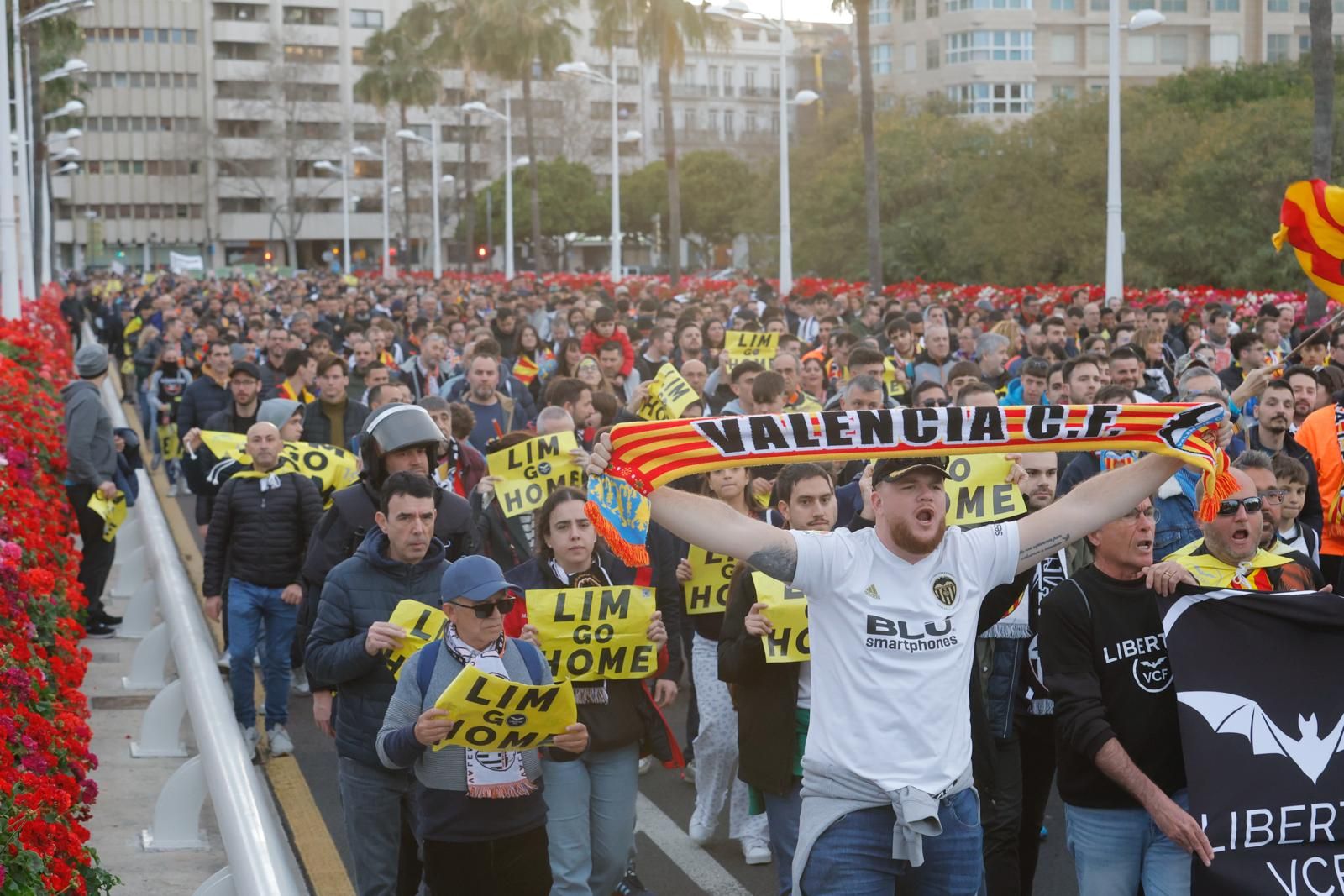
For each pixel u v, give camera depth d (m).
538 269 64.44
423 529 6.38
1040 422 4.64
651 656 6.35
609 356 15.01
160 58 131.12
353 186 132.38
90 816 6.52
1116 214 28.89
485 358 12.47
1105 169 48.84
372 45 89.06
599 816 6.39
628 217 102.25
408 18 86.88
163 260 133.38
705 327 19.62
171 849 7.64
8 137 23.59
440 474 9.05
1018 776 6.32
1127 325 21.28
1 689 6.50
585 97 118.00
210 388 14.00
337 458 9.71
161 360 19.94
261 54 132.62
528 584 6.64
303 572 7.43
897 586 4.63
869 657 4.59
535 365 18.05
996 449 4.63
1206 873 5.01
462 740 5.34
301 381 13.79
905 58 106.62
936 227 58.00
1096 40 100.75
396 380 12.84
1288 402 9.27
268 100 127.31
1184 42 100.44
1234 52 99.62
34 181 51.47
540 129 115.69
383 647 6.05
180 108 132.00
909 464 4.55
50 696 7.13
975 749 5.73
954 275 57.53
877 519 4.69
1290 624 5.12
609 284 50.56
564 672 6.28
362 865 6.31
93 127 131.38
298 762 9.33
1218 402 4.74
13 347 17.53
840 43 117.75
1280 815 5.02
